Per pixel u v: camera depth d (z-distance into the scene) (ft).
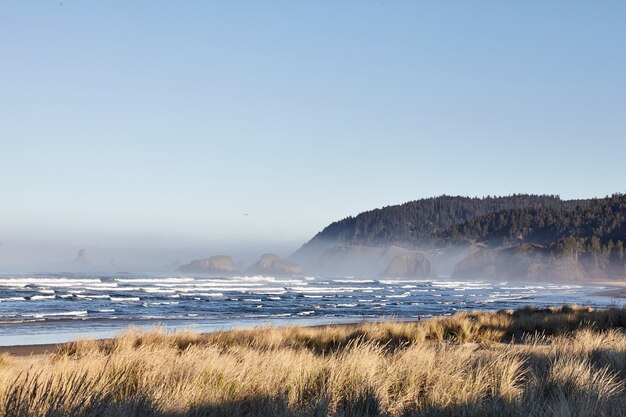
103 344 46.83
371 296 266.98
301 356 28.66
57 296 196.54
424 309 175.42
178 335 51.98
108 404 16.63
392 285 467.52
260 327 60.70
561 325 67.56
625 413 18.35
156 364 25.48
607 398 19.95
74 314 125.49
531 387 21.75
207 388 20.43
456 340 58.70
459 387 21.79
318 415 18.45
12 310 136.26
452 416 19.01
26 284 287.89
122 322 107.04
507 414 18.56
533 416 17.94
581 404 18.51
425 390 22.77
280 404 19.08
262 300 208.85
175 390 19.30
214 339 51.98
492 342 55.31
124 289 265.75
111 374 22.25
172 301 187.11
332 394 20.98
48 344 69.15
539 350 36.09
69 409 15.34
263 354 33.04
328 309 165.58
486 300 254.47
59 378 18.94
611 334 47.57
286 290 309.22
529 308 99.81
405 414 20.58
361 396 20.26
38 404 15.15
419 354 29.25
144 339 48.49
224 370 23.77
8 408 14.56
